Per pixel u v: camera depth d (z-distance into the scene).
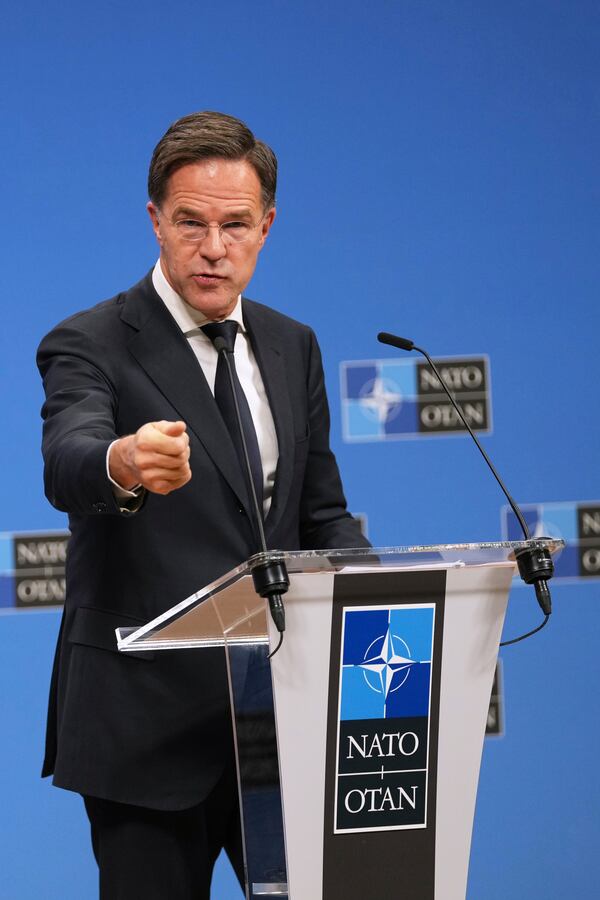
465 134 11.24
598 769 11.23
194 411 6.19
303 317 10.93
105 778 5.80
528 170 11.30
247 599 4.89
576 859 11.16
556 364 11.20
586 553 11.17
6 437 10.41
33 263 10.56
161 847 5.88
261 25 11.02
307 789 4.92
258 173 6.27
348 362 10.97
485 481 11.05
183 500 6.07
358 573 4.92
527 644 11.20
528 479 11.11
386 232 11.09
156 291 6.48
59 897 10.46
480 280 11.16
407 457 10.98
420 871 5.10
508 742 11.16
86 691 5.92
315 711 4.92
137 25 10.84
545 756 11.18
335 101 11.10
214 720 5.95
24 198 10.59
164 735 5.87
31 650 10.41
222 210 6.11
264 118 10.99
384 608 5.00
